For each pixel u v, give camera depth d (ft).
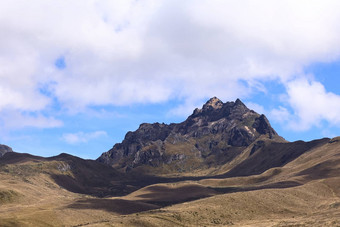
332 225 420.77
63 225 518.78
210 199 578.66
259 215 542.16
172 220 453.58
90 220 563.48
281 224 463.42
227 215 517.14
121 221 422.82
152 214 474.08
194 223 462.19
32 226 489.67
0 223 478.18
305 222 461.37
